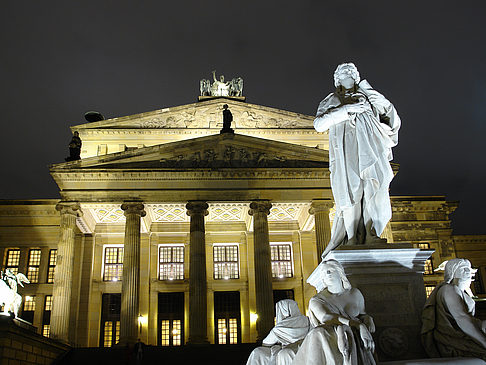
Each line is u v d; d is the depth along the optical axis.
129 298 44.16
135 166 48.53
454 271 6.93
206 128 59.12
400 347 7.05
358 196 8.11
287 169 48.84
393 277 7.44
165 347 43.00
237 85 67.50
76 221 51.22
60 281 44.50
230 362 40.56
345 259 7.44
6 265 54.88
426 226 59.72
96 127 59.28
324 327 5.51
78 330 51.53
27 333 33.78
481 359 6.09
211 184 48.50
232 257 56.97
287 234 57.66
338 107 8.41
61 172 47.59
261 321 44.25
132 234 46.22
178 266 55.81
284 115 60.47
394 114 8.69
